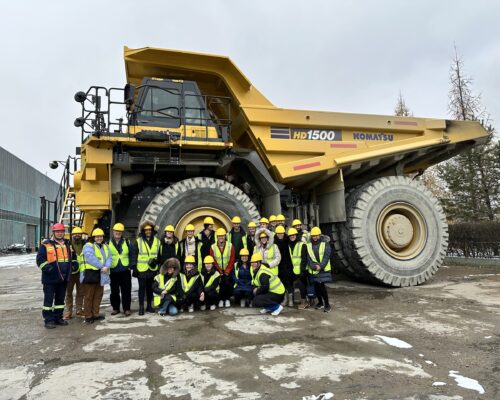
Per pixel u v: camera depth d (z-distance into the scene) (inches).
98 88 252.7
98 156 253.4
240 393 119.3
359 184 368.8
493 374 132.5
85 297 221.3
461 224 527.8
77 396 119.0
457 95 732.0
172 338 181.5
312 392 119.3
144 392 121.1
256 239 244.1
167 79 288.0
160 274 237.1
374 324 201.5
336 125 320.8
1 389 125.0
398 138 343.9
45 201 344.2
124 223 304.3
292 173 301.3
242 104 307.6
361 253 311.3
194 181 279.9
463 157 706.2
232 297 278.2
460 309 231.6
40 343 179.3
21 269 698.8
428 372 134.6
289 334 184.9
